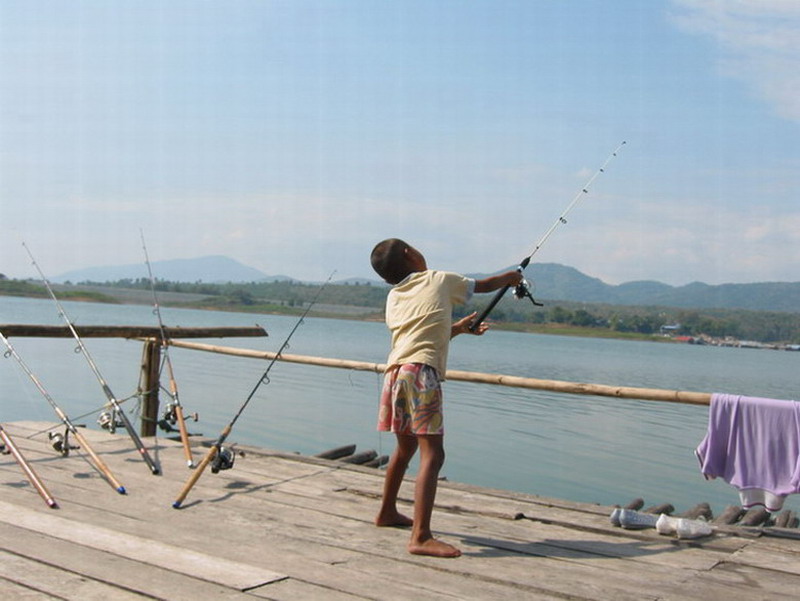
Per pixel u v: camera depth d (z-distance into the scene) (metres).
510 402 17.75
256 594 3.07
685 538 4.10
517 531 4.19
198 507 4.42
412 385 3.69
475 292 3.88
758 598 3.24
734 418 4.35
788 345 105.38
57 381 17.52
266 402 15.30
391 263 3.94
